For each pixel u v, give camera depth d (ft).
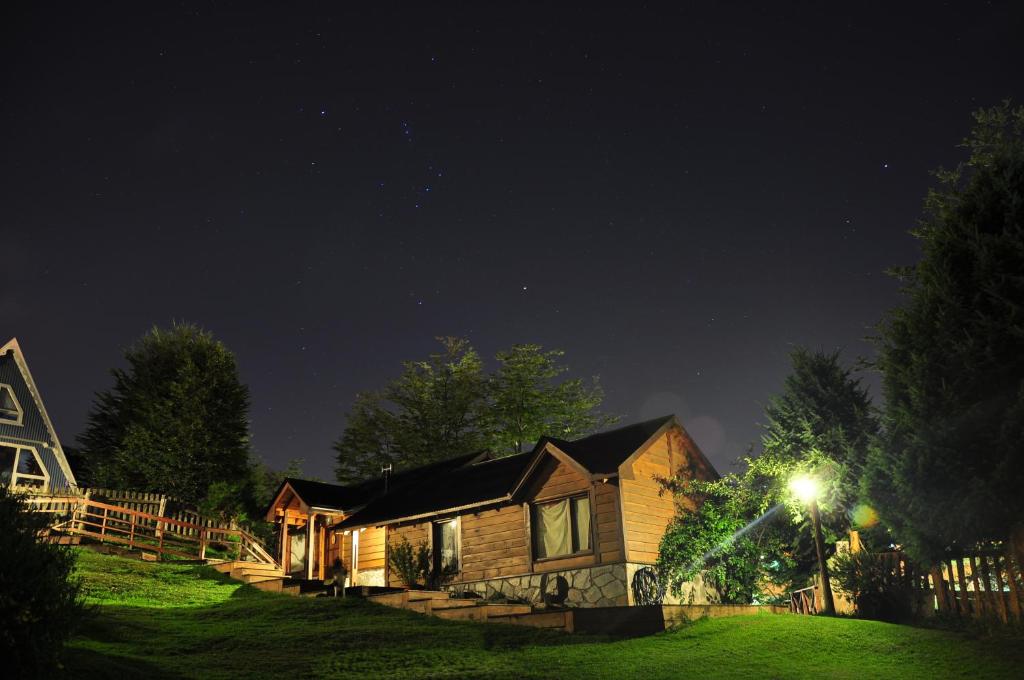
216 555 102.89
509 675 42.32
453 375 168.45
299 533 112.16
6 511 31.22
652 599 72.95
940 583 54.08
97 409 143.64
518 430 158.61
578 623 57.26
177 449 127.24
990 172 59.26
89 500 90.58
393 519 90.79
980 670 41.16
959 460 52.95
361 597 71.00
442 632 55.62
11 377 131.85
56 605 30.14
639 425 85.76
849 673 42.88
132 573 75.51
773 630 54.08
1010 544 48.75
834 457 93.45
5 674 28.07
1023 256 54.44
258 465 162.20
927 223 63.62
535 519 80.07
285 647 49.39
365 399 168.04
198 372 137.90
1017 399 52.01
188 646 48.42
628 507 74.79
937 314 57.77
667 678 42.39
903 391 59.57
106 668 36.45
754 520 84.43
